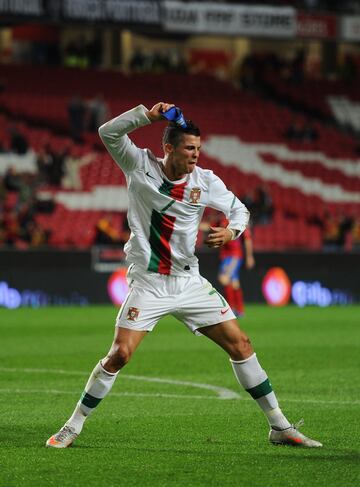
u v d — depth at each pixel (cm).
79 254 8844
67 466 2425
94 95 12838
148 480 2273
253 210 11050
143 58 13775
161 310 2648
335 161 12988
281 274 9381
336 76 14862
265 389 2722
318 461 2508
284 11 12350
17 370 4569
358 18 12719
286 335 6334
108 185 11338
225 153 12619
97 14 11362
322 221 11562
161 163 2625
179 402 3628
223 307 2684
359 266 9594
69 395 3778
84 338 6072
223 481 2266
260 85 14012
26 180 10575
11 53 14238
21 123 12031
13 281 8625
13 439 2825
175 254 2642
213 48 15262
